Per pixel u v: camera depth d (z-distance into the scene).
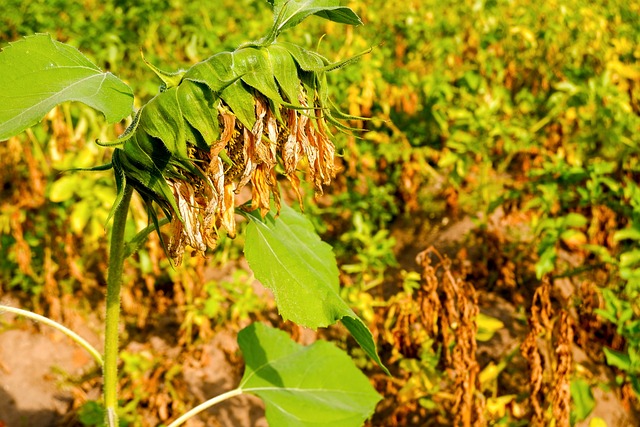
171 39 5.64
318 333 4.28
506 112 5.18
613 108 4.71
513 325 4.09
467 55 6.34
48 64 1.26
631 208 3.96
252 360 2.37
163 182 1.26
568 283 4.26
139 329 4.38
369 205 4.95
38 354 4.16
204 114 1.20
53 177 4.10
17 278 4.37
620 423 3.58
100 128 4.07
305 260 1.72
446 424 3.66
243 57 1.22
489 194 4.75
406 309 3.70
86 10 5.85
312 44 5.88
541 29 6.29
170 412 3.77
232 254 4.63
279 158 1.36
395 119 5.46
